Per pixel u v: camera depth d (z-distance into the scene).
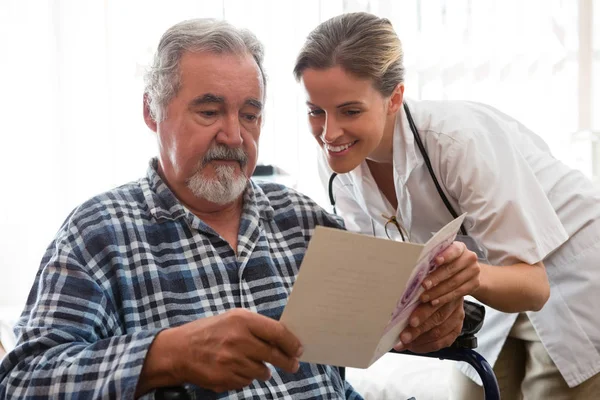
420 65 3.23
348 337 1.07
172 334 1.10
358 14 1.51
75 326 1.21
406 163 1.62
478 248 1.62
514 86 3.32
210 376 1.07
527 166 1.56
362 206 1.81
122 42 3.01
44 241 2.99
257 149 1.43
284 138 3.12
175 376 1.09
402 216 1.73
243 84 1.37
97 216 1.35
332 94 1.46
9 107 2.94
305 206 1.56
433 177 1.59
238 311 1.06
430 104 1.66
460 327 1.33
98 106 3.01
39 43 2.96
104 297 1.27
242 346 1.05
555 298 1.67
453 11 3.24
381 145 1.64
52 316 1.21
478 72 3.29
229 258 1.40
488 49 3.28
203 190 1.38
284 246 1.50
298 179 3.13
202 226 1.39
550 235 1.52
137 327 1.29
